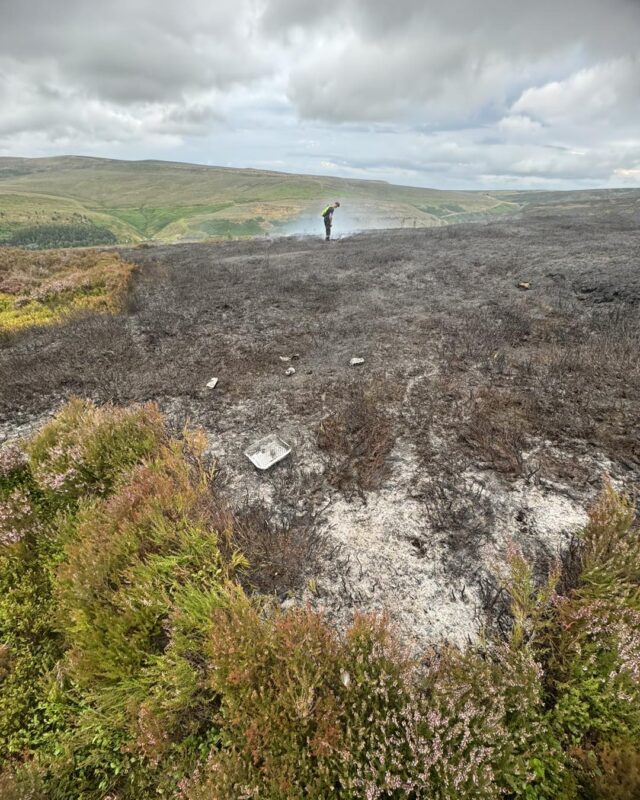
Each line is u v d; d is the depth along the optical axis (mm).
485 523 3447
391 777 1832
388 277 11977
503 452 4180
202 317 9414
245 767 2025
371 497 3844
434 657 2516
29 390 6297
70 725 2510
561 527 3332
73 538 3490
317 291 11008
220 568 3078
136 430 4652
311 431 4918
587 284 9297
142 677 2492
